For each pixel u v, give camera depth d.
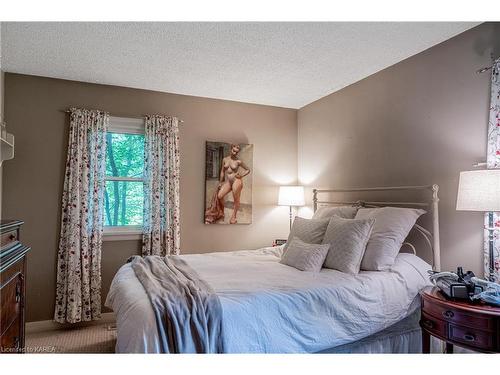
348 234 2.40
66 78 3.35
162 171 3.68
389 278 2.21
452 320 1.72
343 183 3.63
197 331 1.55
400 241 2.41
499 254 2.11
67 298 3.20
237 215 4.11
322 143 3.99
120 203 3.66
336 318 1.94
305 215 4.29
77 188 3.28
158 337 1.48
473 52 2.34
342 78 3.36
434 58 2.62
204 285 1.92
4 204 3.13
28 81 3.24
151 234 3.60
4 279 1.58
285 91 3.78
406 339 2.26
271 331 1.73
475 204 1.92
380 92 3.14
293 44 2.60
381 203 3.03
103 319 3.42
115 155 3.65
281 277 2.16
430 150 2.64
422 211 2.54
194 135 3.93
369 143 3.27
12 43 2.58
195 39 2.52
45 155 3.29
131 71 3.17
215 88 3.67
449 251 2.47
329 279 2.12
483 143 2.26
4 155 2.52
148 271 2.31
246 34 2.44
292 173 4.47
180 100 3.87
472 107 2.34
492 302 1.69
